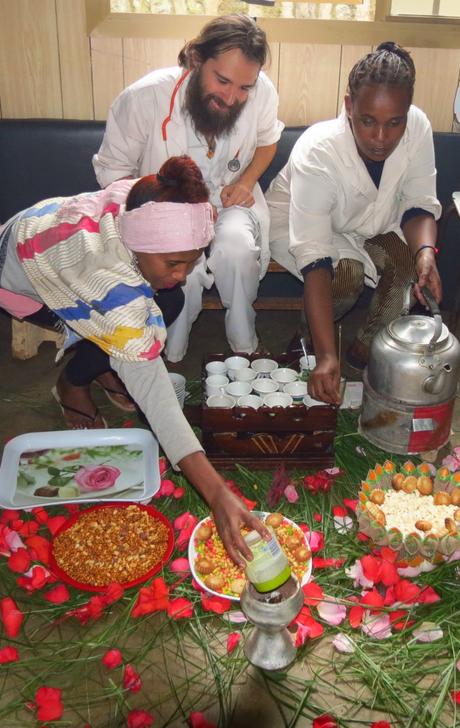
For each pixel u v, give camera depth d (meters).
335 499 2.07
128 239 1.60
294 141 2.89
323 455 2.16
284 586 1.47
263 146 2.63
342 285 2.52
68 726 1.47
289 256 2.68
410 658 1.60
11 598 1.72
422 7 2.90
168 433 1.54
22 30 2.85
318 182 2.34
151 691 1.54
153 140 2.44
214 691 1.54
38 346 2.84
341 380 2.23
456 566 1.81
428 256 2.37
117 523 1.89
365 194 2.40
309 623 1.63
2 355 2.80
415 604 1.70
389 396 2.13
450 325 2.90
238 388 2.21
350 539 1.88
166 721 1.48
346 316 3.11
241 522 1.43
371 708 1.51
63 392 2.29
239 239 2.42
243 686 1.55
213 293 2.96
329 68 2.97
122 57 2.92
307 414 2.08
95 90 2.98
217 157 2.50
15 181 2.87
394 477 1.97
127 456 2.12
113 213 1.70
